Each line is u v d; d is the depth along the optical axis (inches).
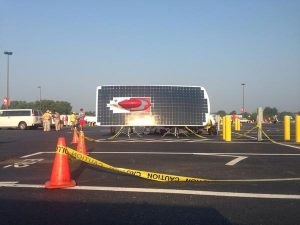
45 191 330.0
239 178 383.9
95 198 305.7
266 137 953.5
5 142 818.8
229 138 853.8
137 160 514.9
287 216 259.8
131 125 1005.8
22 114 1558.8
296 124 817.5
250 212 268.5
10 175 406.3
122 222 247.8
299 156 556.4
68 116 1959.9
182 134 1058.1
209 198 305.1
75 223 246.2
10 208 279.3
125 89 1016.9
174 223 245.6
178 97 1026.7
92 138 942.4
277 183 360.5
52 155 574.2
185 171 425.7
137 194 318.0
